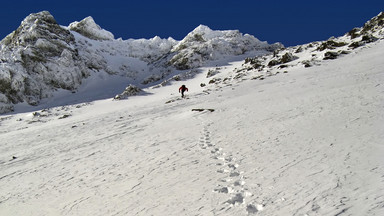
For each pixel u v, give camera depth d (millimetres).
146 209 7645
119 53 103875
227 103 25594
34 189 11406
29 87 64000
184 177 9445
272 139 12000
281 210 6035
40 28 82562
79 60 80375
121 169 11781
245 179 8242
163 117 24375
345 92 19000
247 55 90438
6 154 19266
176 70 82188
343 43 48406
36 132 27578
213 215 6527
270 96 24469
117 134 20188
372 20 56438
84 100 58000
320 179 7137
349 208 5504
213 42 92875
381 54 33594
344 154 8531
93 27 111688
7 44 87500
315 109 16141
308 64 38688
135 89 53406
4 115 53062
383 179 6371
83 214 8219
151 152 13648
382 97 15500
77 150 17172
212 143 13305
